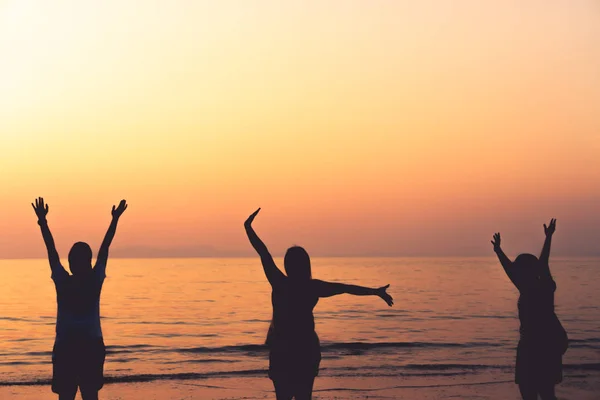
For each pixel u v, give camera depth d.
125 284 65.75
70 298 6.31
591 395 10.24
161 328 24.27
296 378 6.46
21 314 30.39
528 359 7.22
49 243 6.50
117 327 24.62
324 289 6.52
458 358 15.50
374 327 24.45
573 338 20.16
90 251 6.52
